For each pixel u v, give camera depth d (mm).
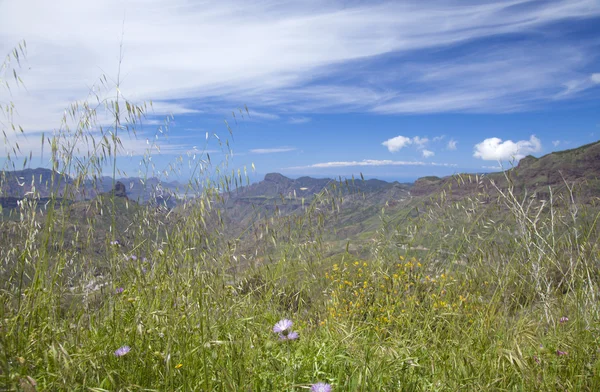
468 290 3809
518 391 2637
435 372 2680
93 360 2225
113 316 2703
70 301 2971
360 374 2225
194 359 2375
